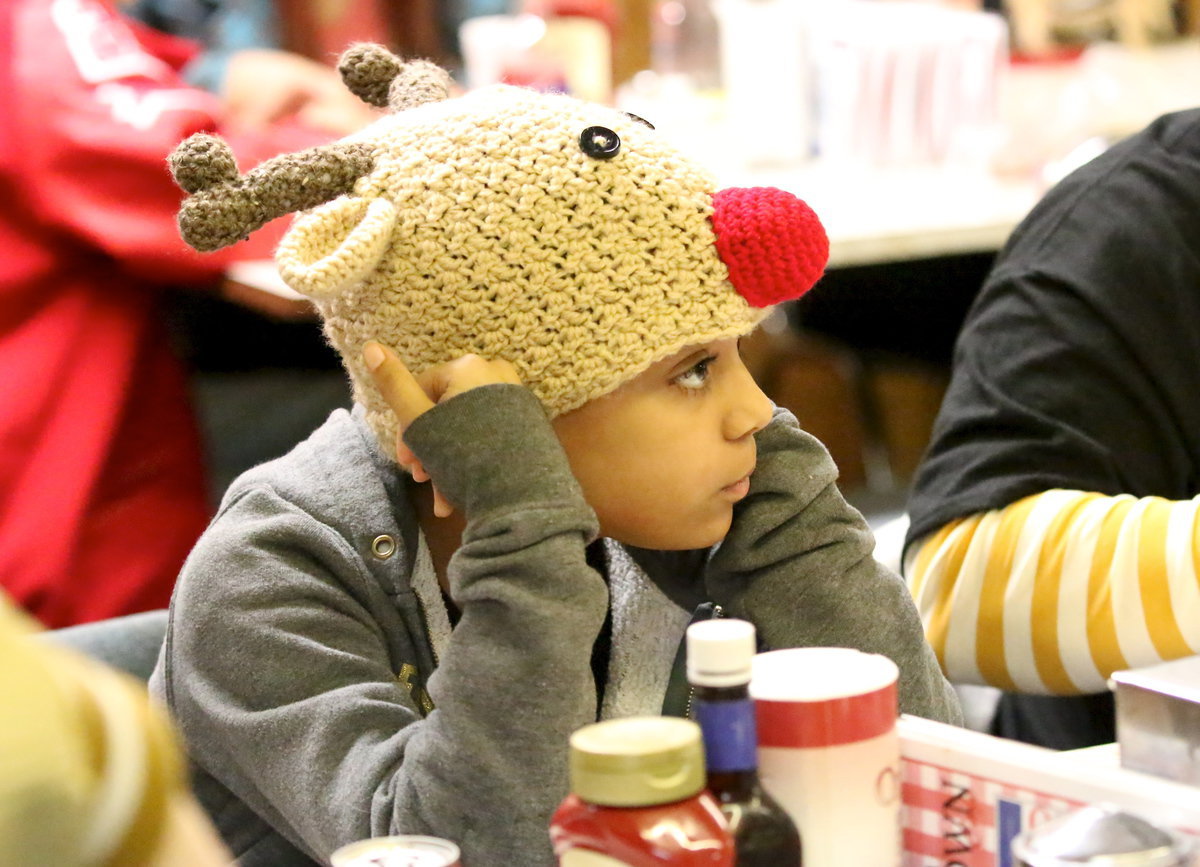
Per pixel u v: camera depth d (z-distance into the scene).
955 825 1.12
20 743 0.68
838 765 1.07
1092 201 2.13
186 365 4.26
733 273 1.45
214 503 3.75
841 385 4.67
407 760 1.39
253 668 1.56
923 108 4.74
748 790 1.04
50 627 3.04
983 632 1.96
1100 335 2.02
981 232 3.70
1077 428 2.00
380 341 1.49
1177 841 0.97
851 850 1.07
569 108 1.49
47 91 3.13
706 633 1.05
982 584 1.96
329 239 1.44
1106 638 1.86
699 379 1.50
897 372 4.84
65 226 3.13
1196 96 4.44
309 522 1.63
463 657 1.35
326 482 1.69
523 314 1.43
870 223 3.75
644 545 1.57
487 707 1.33
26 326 3.15
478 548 1.35
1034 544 1.91
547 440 1.38
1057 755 1.17
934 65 4.70
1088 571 1.87
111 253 3.13
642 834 0.94
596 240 1.42
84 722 0.72
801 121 4.80
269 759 1.53
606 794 0.96
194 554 1.66
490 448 1.36
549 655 1.32
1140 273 2.04
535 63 4.20
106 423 3.17
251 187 1.42
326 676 1.55
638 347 1.44
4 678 0.70
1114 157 2.19
